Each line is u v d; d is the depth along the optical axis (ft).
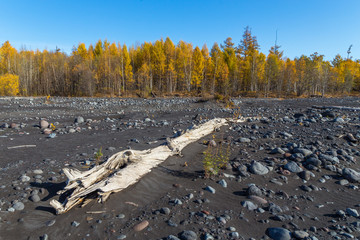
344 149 19.95
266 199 12.32
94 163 17.46
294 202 12.07
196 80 170.30
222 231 9.48
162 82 179.52
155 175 14.98
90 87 154.71
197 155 19.25
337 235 9.30
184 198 12.29
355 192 13.28
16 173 15.38
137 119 45.19
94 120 43.01
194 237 8.94
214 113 49.57
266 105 69.41
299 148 19.08
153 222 10.16
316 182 14.48
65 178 14.65
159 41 203.00
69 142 25.05
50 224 9.85
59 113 53.62
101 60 186.09
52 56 197.98
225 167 16.40
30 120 42.42
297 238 9.06
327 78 180.14
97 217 10.48
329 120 34.37
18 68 171.63
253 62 172.76
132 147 22.35
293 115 44.04
